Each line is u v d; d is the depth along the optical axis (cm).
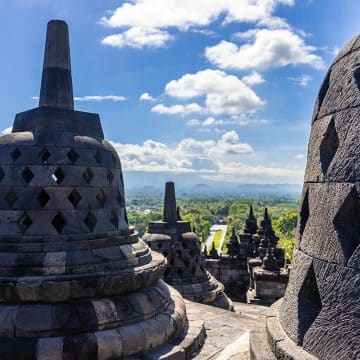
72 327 751
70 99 1002
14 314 745
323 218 398
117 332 776
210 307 1220
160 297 930
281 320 455
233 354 612
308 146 475
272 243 2631
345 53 410
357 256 353
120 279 816
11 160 884
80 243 850
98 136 1014
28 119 957
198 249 1709
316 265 398
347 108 385
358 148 366
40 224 847
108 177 962
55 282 752
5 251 817
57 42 996
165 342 856
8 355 710
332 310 365
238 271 2338
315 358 371
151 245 1655
